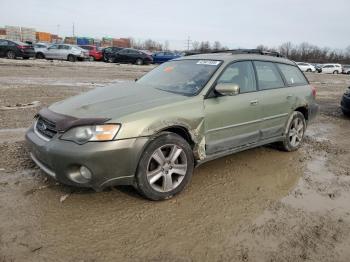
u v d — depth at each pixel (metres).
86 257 2.81
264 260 2.90
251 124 4.78
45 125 3.66
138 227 3.26
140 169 3.55
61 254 2.82
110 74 18.62
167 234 3.18
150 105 3.75
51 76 15.75
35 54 27.31
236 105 4.47
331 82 25.02
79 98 4.14
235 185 4.33
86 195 3.80
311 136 7.14
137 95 4.10
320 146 6.35
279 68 5.55
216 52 5.35
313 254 3.01
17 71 16.91
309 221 3.56
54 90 11.32
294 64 6.03
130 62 31.02
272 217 3.60
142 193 3.65
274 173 4.82
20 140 5.59
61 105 3.97
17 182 4.02
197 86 4.29
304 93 5.82
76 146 3.29
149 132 3.54
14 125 6.56
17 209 3.44
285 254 2.99
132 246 2.98
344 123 8.91
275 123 5.26
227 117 4.36
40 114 3.88
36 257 2.77
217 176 4.58
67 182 3.43
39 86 12.09
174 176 3.91
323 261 2.93
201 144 4.10
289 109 5.48
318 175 4.86
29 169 4.40
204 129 4.10
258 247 3.07
